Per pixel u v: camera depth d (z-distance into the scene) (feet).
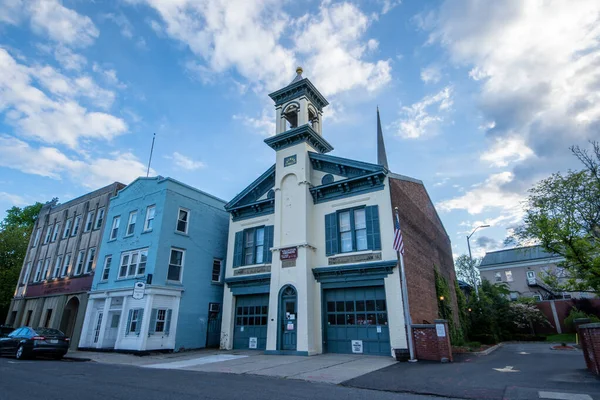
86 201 97.60
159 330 65.57
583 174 54.90
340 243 60.08
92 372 38.78
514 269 176.45
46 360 54.03
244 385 30.07
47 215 111.86
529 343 86.89
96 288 79.41
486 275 183.11
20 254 123.65
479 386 28.78
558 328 114.52
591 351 34.12
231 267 72.84
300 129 66.95
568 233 52.85
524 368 37.73
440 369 38.06
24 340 53.78
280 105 75.20
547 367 38.17
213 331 75.36
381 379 33.06
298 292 58.13
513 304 107.45
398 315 51.21
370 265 54.75
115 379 33.32
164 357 58.08
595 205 53.88
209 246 80.59
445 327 45.34
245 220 74.49
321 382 32.48
